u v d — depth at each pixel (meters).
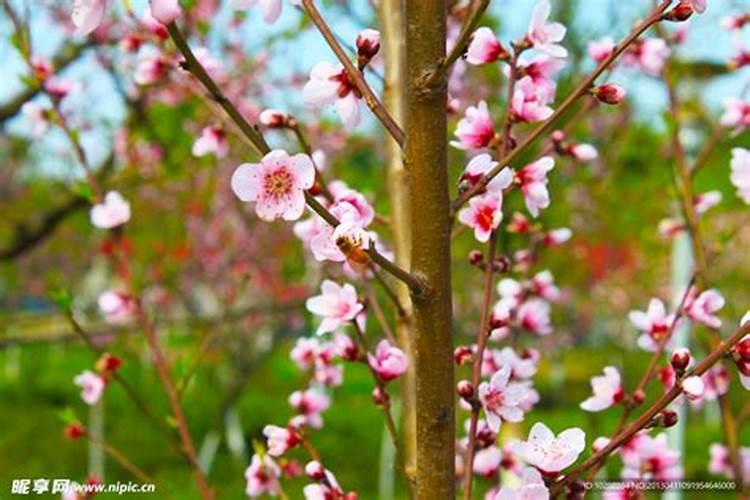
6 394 13.32
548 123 1.47
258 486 2.35
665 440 2.08
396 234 2.28
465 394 1.62
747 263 8.59
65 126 2.96
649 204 7.05
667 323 2.31
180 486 8.43
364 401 12.33
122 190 5.77
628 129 6.17
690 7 1.40
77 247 10.89
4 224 7.21
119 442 9.88
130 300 2.92
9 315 7.54
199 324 6.23
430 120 1.40
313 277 6.24
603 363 11.30
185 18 4.01
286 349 11.75
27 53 2.96
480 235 1.67
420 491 1.46
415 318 1.44
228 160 6.13
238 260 8.60
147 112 5.30
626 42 1.44
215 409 10.59
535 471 1.44
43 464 9.49
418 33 1.40
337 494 1.86
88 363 15.02
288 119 1.89
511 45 1.76
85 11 1.32
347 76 1.54
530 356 2.45
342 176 6.33
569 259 8.60
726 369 2.81
